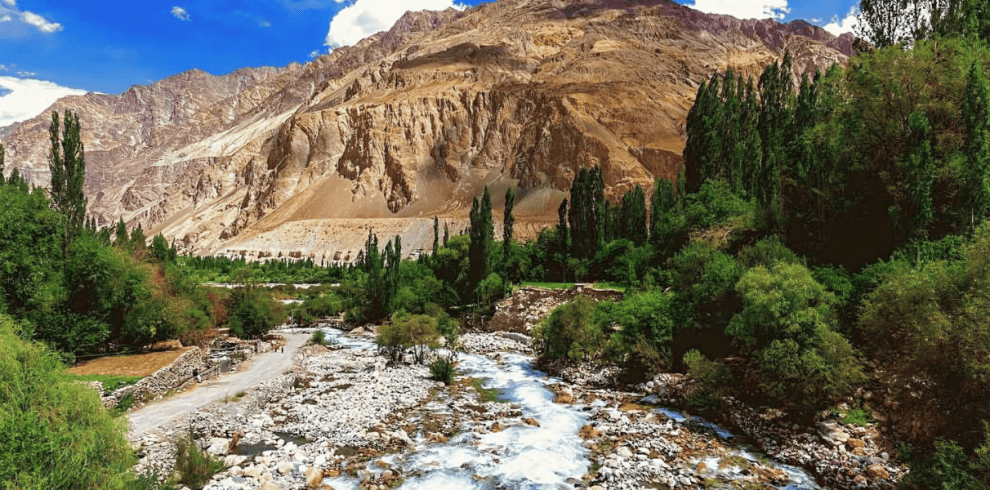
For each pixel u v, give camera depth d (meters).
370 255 93.50
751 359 28.16
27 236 30.27
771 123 54.66
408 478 20.16
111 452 13.77
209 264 158.75
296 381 35.38
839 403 22.83
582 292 56.44
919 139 28.30
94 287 34.19
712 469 20.86
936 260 21.30
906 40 37.53
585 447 23.81
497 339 55.28
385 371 39.56
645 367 35.19
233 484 17.98
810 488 19.17
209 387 32.56
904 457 18.30
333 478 19.84
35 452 11.48
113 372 30.06
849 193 33.00
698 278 34.12
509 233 79.88
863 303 22.89
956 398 17.39
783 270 25.52
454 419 28.08
